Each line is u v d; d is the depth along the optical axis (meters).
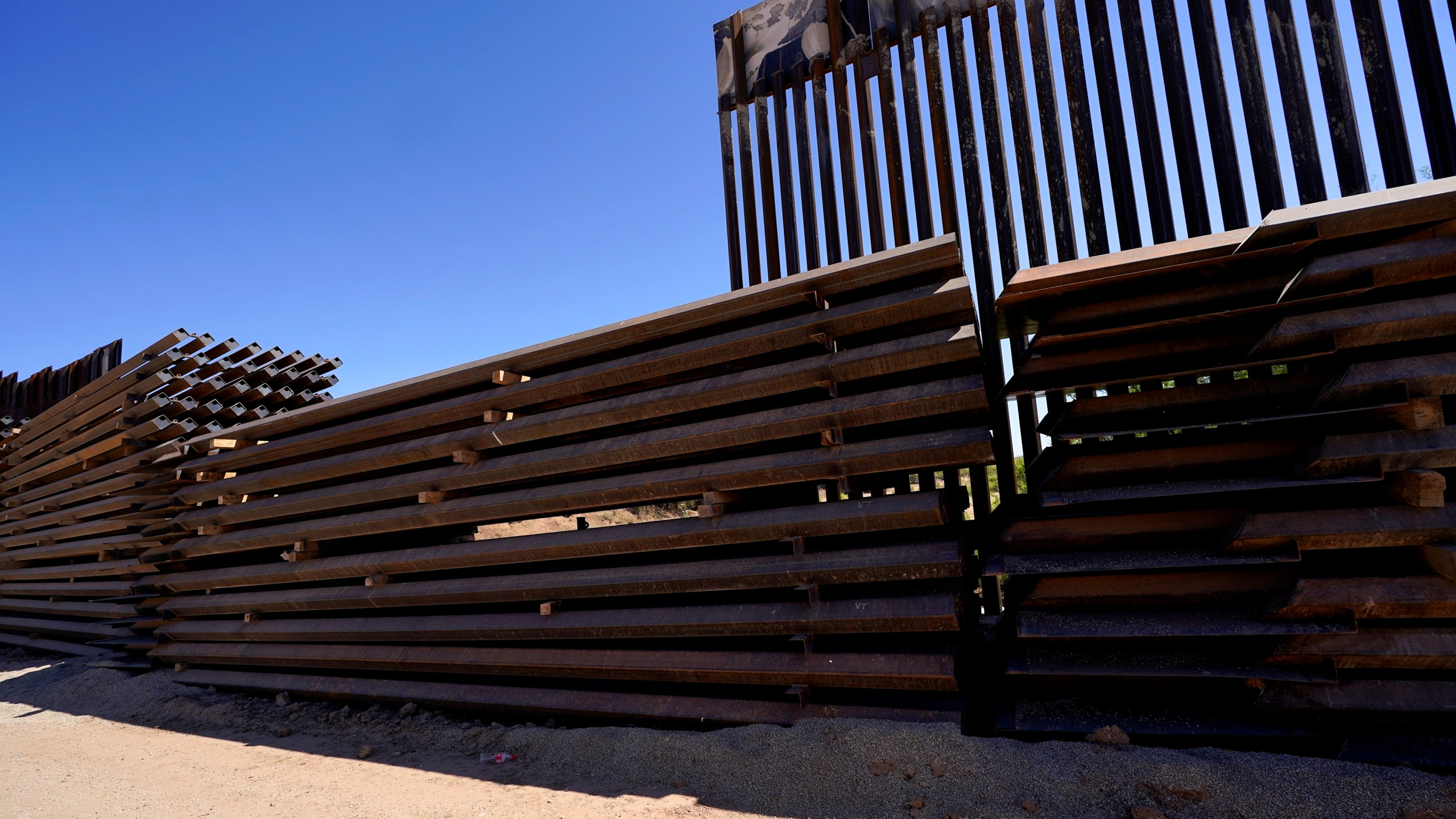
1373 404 3.08
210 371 8.08
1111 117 4.81
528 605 5.06
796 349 4.29
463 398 5.41
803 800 3.24
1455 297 3.04
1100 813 2.83
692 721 4.13
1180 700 3.34
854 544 3.96
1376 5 4.20
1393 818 2.55
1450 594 2.88
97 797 4.17
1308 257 3.28
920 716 3.56
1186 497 3.41
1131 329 3.47
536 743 4.32
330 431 6.21
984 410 3.76
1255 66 4.46
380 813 3.60
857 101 5.83
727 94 6.59
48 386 11.99
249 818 3.69
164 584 7.30
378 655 5.47
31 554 10.12
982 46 5.26
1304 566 3.20
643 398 4.61
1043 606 3.58
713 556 4.37
